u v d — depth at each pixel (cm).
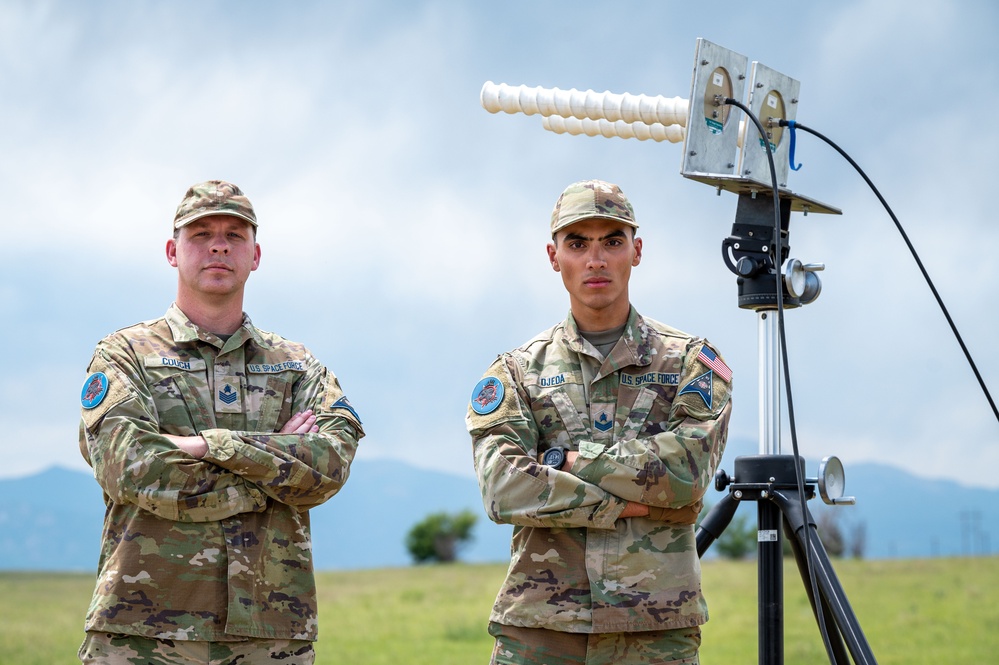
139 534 455
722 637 1738
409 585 3172
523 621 469
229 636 451
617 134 561
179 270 500
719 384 494
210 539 457
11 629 2034
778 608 482
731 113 489
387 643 1880
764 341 498
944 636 1738
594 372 498
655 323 519
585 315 504
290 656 468
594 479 465
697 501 474
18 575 4203
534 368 505
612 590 461
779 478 481
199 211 492
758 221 497
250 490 463
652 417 489
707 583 2561
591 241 493
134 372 480
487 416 492
